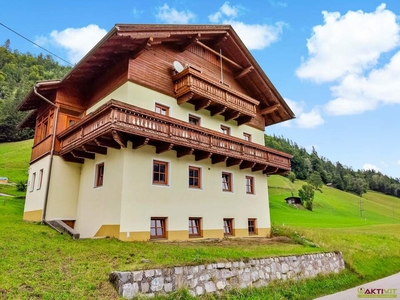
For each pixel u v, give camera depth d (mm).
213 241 14008
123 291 6426
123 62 13977
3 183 39688
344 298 9398
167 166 13844
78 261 7926
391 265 16156
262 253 10906
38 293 5961
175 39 15484
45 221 13664
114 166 12633
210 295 7812
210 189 15500
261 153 17500
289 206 64188
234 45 18156
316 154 157125
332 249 14508
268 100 20656
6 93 97625
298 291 9797
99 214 12914
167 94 14930
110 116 10703
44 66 149750
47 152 14969
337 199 91625
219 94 15992
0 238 9578
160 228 13062
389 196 132875
